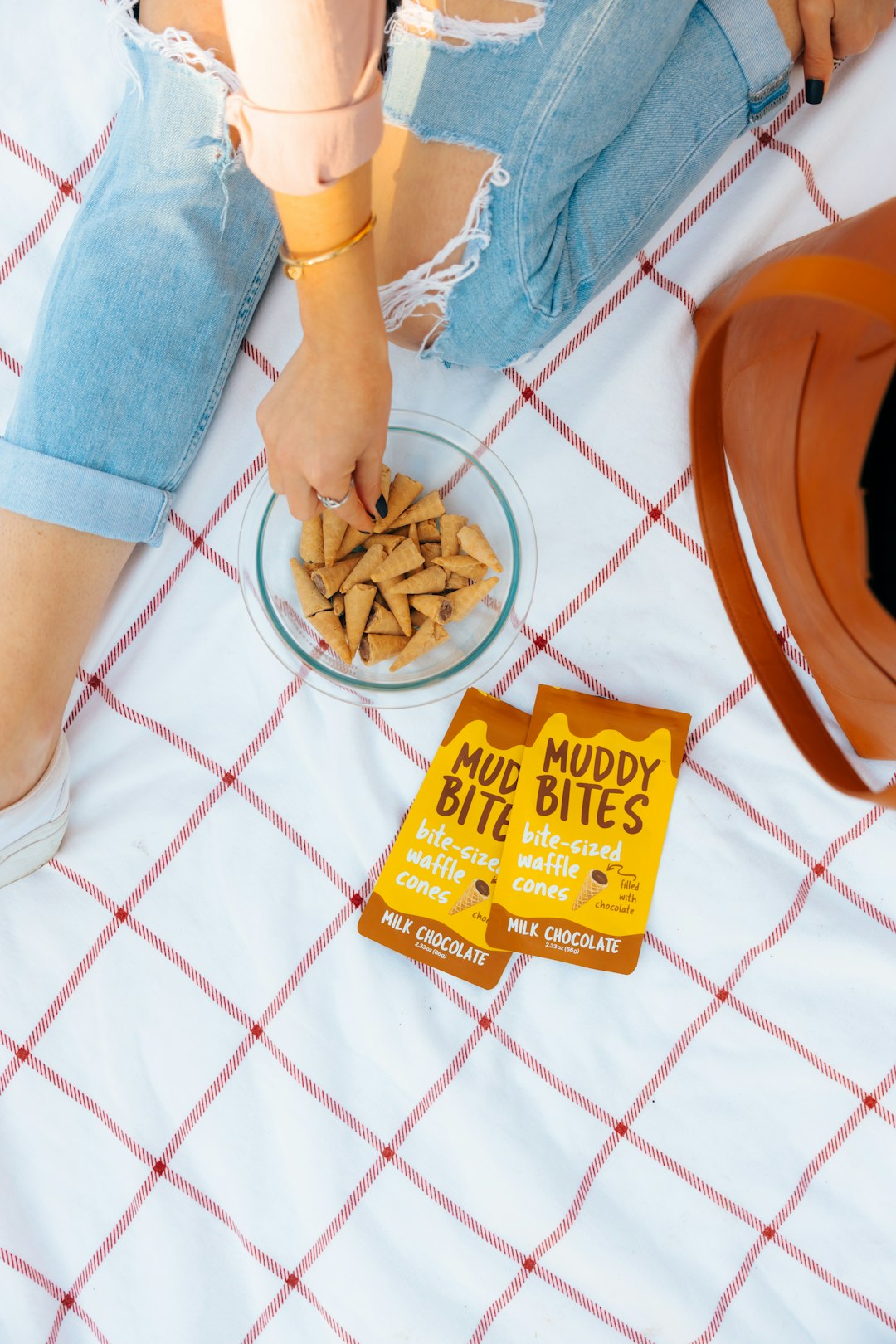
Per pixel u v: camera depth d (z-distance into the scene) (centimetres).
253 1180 95
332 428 79
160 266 88
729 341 82
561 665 96
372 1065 95
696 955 95
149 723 95
